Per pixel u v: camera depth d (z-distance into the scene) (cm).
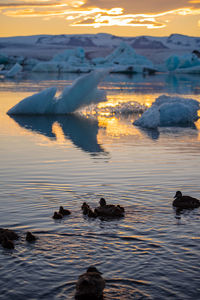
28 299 913
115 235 1243
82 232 1266
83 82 4938
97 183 1823
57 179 1891
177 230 1285
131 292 938
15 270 1033
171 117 4212
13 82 11219
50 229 1290
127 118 4506
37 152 2562
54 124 3950
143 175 1969
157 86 10044
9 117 4425
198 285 966
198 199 1600
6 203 1538
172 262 1070
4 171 2050
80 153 2538
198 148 2734
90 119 4397
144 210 1473
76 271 1028
